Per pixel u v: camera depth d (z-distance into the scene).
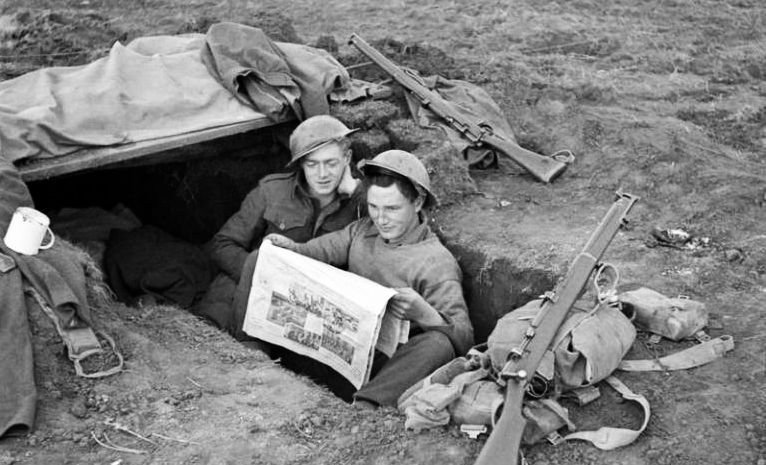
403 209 4.53
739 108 6.59
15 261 3.84
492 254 4.80
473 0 8.83
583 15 8.55
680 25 8.38
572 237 4.87
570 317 3.73
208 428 3.55
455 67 6.96
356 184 5.09
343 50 7.25
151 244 5.65
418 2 8.79
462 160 5.52
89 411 3.61
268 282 4.48
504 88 6.69
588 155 5.83
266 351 4.69
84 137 5.07
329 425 3.61
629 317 3.98
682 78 7.18
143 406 3.65
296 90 5.66
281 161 5.98
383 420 3.63
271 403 3.73
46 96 5.16
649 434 3.46
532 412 3.44
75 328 3.86
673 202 5.19
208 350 4.10
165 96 5.43
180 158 5.69
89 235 5.87
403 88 6.03
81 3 8.80
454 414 3.52
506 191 5.52
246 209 5.25
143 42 6.11
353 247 4.79
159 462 3.37
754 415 3.50
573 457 3.39
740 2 8.88
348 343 4.21
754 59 7.59
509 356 3.48
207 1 8.76
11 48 7.53
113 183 6.33
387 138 5.65
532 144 6.07
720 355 3.81
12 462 3.33
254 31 5.82
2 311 3.67
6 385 3.53
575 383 3.57
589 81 6.90
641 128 6.03
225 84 5.61
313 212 5.16
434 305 4.52
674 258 4.59
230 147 5.86
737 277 4.40
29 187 5.98
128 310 4.38
